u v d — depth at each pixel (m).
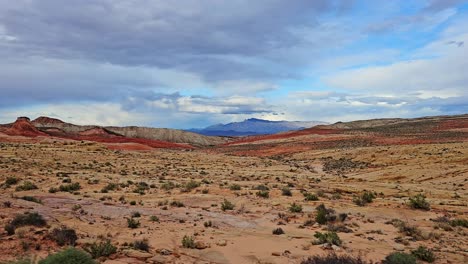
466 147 71.88
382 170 64.06
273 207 27.39
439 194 38.91
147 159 73.50
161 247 14.90
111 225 18.52
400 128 150.38
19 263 10.59
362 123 192.38
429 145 81.44
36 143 84.69
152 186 36.81
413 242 18.62
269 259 14.14
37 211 19.16
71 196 28.53
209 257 14.16
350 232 20.31
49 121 182.38
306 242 17.11
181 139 199.62
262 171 64.50
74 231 14.90
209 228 19.52
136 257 13.23
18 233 14.06
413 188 44.09
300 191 35.38
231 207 26.56
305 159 98.25
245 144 155.62
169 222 20.45
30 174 42.31
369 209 28.25
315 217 23.28
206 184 39.56
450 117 177.62
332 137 141.50
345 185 45.34
